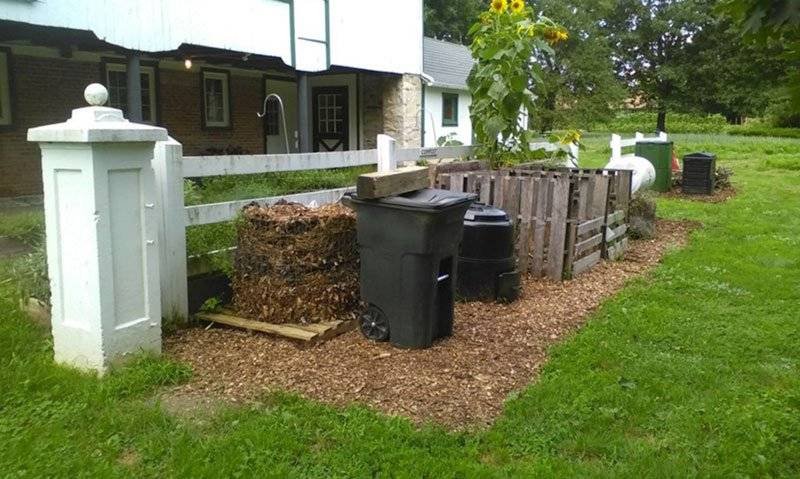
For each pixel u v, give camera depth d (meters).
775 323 4.79
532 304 5.15
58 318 3.66
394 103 16.22
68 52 11.56
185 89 14.55
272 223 4.30
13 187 11.52
